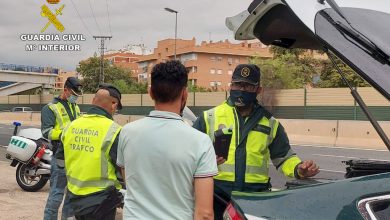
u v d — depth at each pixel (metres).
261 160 3.06
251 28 2.83
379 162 2.52
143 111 38.78
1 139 21.03
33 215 6.28
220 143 3.01
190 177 2.31
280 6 2.56
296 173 2.99
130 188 2.41
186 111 5.48
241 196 2.19
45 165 7.79
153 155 2.34
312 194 1.96
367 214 1.75
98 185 3.81
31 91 78.81
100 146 3.80
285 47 2.99
